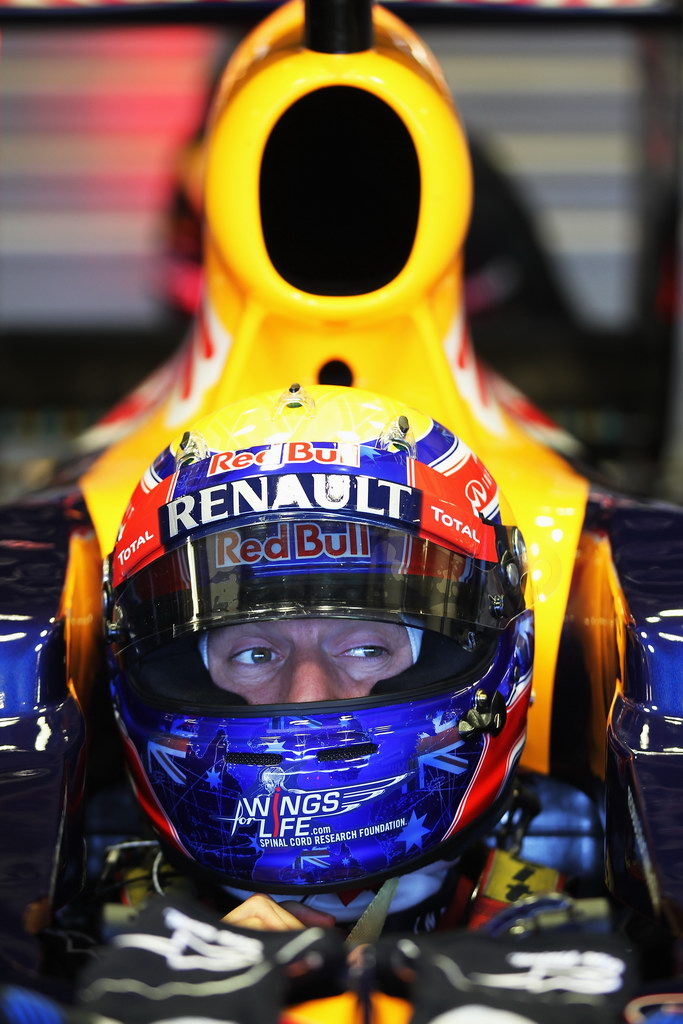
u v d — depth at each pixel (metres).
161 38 9.60
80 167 9.46
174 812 2.56
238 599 2.52
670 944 2.09
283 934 2.00
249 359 3.29
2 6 3.99
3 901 2.16
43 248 8.92
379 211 3.17
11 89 9.54
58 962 2.10
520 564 2.76
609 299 8.03
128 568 2.64
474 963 1.92
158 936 1.99
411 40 3.48
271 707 2.50
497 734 2.62
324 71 3.05
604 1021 1.81
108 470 3.48
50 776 2.50
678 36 5.43
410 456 2.65
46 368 6.47
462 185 3.17
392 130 3.12
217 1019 1.81
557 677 3.12
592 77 9.45
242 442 2.64
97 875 2.96
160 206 9.01
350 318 3.16
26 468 6.14
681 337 7.46
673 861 2.25
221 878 2.54
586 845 3.04
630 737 2.58
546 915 2.22
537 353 6.18
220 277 3.32
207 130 3.49
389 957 1.96
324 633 2.63
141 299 8.39
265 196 3.15
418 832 2.53
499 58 9.60
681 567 2.91
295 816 2.46
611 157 8.98
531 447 3.62
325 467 2.57
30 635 2.71
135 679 2.65
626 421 6.14
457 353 3.42
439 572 2.57
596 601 3.02
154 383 4.38
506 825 2.96
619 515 3.19
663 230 5.88
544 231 7.66
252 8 3.96
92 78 9.59
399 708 2.51
